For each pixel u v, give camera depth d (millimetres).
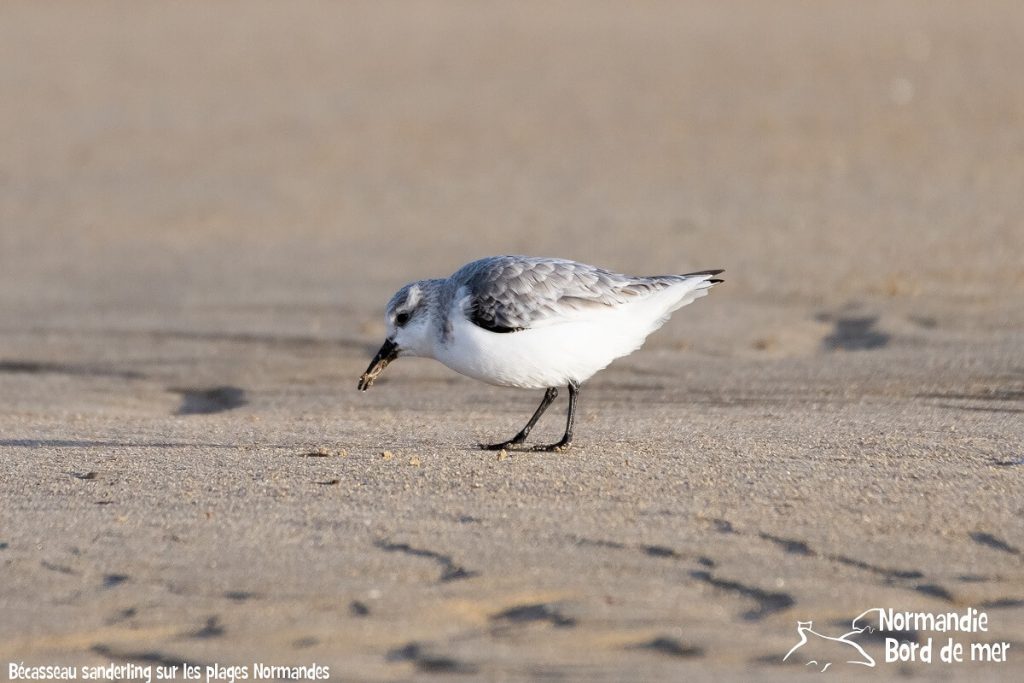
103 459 10695
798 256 19797
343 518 8922
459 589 7773
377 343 16469
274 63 44594
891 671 6926
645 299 10305
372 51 46906
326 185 27703
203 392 14820
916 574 7957
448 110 35750
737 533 8547
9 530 8852
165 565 8188
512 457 10445
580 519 8812
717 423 11883
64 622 7508
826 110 33219
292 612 7551
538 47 47156
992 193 23531
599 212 24031
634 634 7285
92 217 25438
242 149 31766
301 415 13109
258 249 22328
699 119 33125
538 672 6910
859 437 10992
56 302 19219
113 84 40906
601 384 14133
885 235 20781
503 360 10070
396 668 6984
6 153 31781
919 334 15539
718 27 50906
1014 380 13328
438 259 20953
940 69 38281
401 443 11188
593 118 33938
